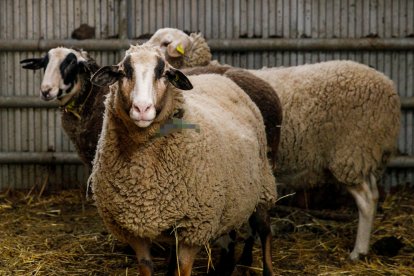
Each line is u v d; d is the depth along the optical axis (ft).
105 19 28.84
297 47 28.07
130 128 12.98
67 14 28.89
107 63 28.81
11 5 28.89
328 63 21.94
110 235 22.13
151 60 12.88
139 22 28.81
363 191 20.85
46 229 23.40
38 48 28.68
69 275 18.30
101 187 13.50
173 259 15.30
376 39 27.84
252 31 28.55
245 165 14.99
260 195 16.53
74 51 21.24
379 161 21.06
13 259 19.60
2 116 29.27
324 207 26.81
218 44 28.22
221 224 14.60
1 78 29.12
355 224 24.02
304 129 21.47
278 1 28.37
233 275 18.16
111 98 13.37
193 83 16.52
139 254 13.87
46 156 28.89
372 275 18.54
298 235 22.82
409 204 26.55
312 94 21.39
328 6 28.25
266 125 18.74
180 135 13.25
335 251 20.93
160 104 12.92
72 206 27.12
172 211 13.28
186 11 28.63
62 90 20.51
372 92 20.84
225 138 14.48
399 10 28.09
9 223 24.27
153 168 13.19
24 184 29.45
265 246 16.90
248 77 19.01
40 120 29.27
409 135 28.27
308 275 18.43
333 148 21.13
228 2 28.50
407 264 19.53
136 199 13.21
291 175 22.22
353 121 20.88
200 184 13.35
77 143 21.09
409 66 28.17
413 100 27.78
